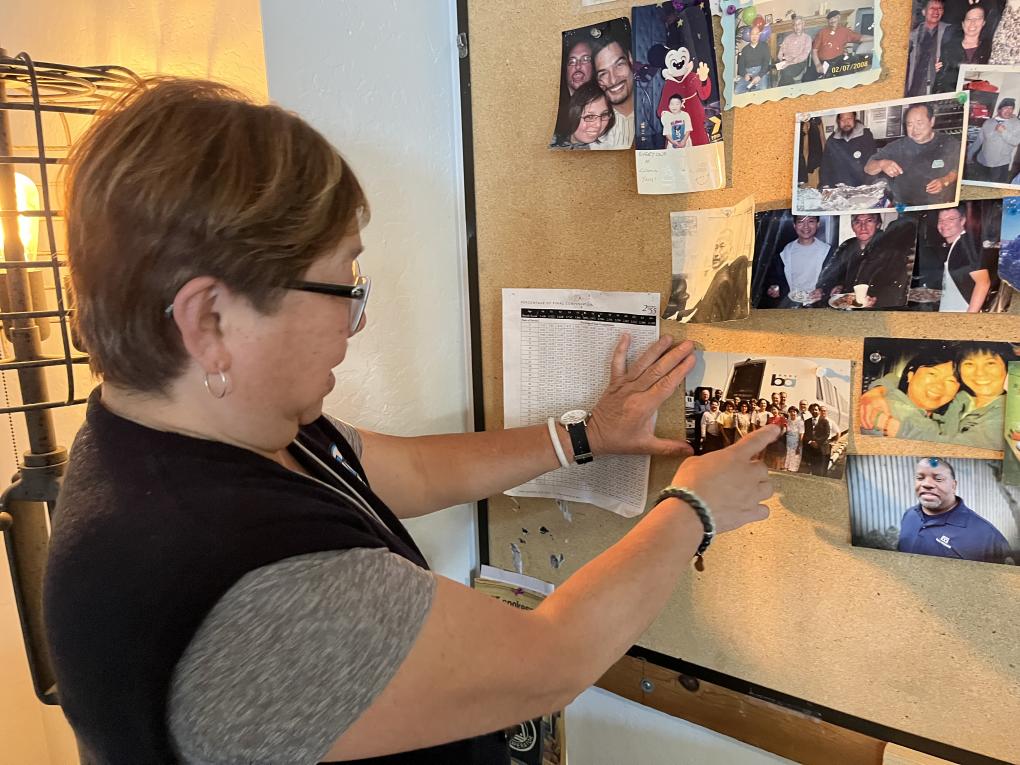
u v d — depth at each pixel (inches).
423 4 37.2
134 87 20.7
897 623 30.4
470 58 37.8
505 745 29.0
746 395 32.0
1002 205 24.9
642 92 31.8
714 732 38.0
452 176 40.3
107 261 17.4
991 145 24.8
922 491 28.6
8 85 34.3
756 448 28.8
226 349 18.4
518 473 34.9
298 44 33.0
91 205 17.7
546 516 40.9
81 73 30.3
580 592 22.3
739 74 29.4
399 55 36.7
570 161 35.1
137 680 16.9
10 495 31.4
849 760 32.8
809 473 31.0
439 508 34.3
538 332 38.0
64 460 32.3
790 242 29.4
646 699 39.5
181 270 17.1
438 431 43.0
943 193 25.9
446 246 41.1
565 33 33.6
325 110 34.5
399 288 39.2
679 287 32.6
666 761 40.7
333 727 17.3
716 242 31.2
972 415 27.0
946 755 30.3
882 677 31.3
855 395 29.4
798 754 34.3
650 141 31.9
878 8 26.0
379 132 36.6
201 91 19.6
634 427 33.9
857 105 27.0
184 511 17.7
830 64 27.3
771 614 33.9
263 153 17.7
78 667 17.8
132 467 18.7
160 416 19.7
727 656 35.9
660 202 32.6
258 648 16.8
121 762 18.3
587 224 35.3
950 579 28.8
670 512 25.5
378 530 22.4
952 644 29.3
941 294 26.7
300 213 18.0
